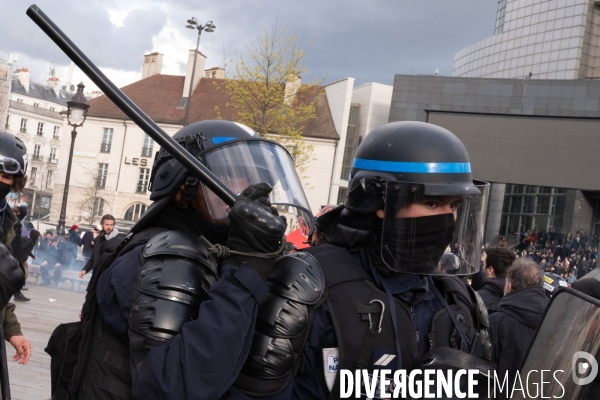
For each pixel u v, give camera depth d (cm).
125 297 153
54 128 7950
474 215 174
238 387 145
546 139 1919
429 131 168
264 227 143
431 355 152
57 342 177
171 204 181
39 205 7662
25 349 312
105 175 4138
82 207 4100
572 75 3934
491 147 1975
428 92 2045
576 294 166
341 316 152
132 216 4116
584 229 2227
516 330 304
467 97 2020
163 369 136
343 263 161
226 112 3944
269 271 146
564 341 165
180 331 143
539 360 164
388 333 154
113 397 154
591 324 165
